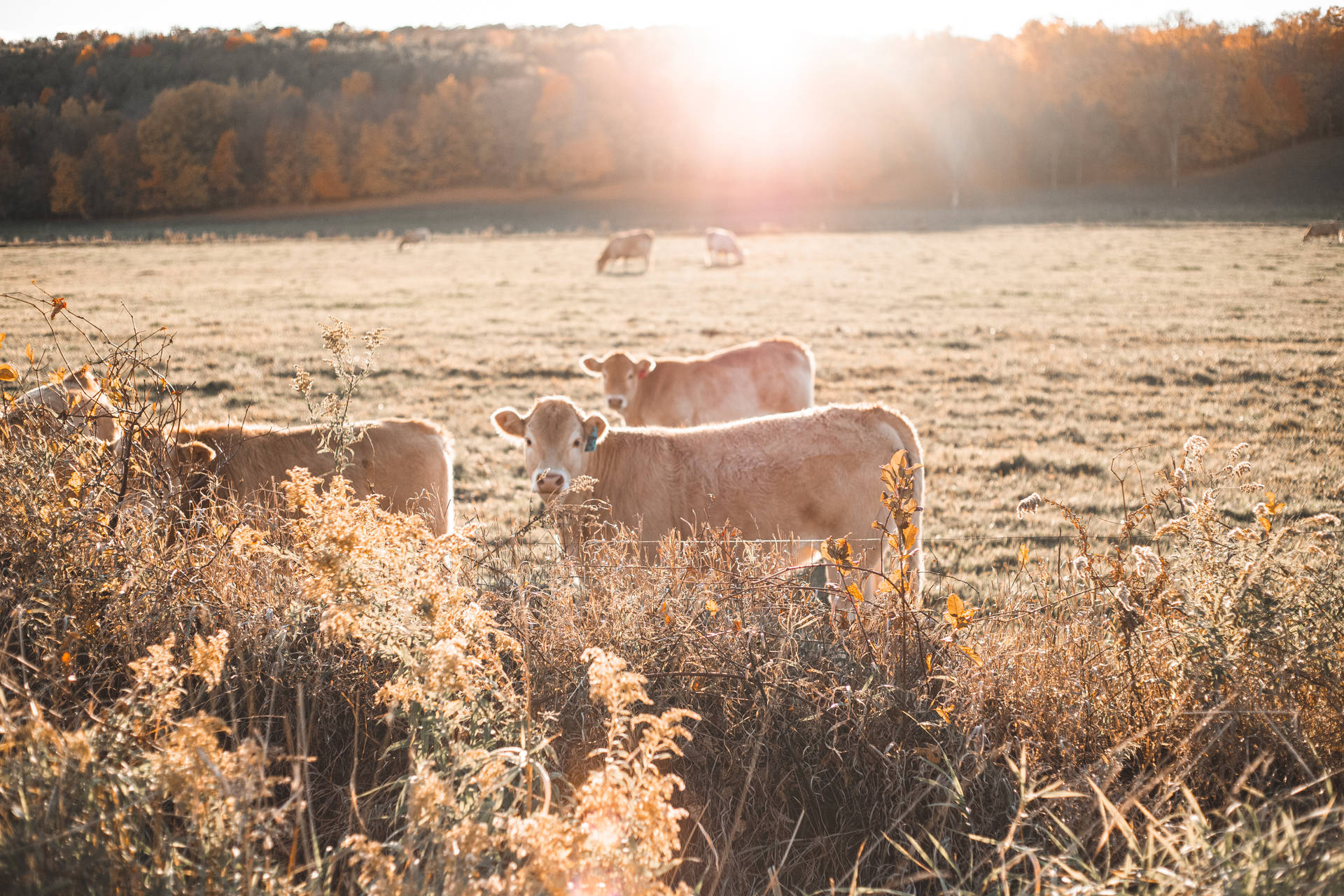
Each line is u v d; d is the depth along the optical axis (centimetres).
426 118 11456
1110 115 10106
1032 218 6750
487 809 204
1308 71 10238
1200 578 290
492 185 11625
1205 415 1184
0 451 314
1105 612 311
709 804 264
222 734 256
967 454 1009
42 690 232
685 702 281
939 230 5828
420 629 238
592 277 3472
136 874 177
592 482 452
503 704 247
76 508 297
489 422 1183
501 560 382
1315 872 181
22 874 164
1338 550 329
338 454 358
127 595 279
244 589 305
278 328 1992
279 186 10400
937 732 271
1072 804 242
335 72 13862
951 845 246
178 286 2941
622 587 331
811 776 265
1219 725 256
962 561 659
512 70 14338
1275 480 841
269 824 186
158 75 13112
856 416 550
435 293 2873
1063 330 1933
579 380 1505
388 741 259
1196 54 11125
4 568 275
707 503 540
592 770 262
